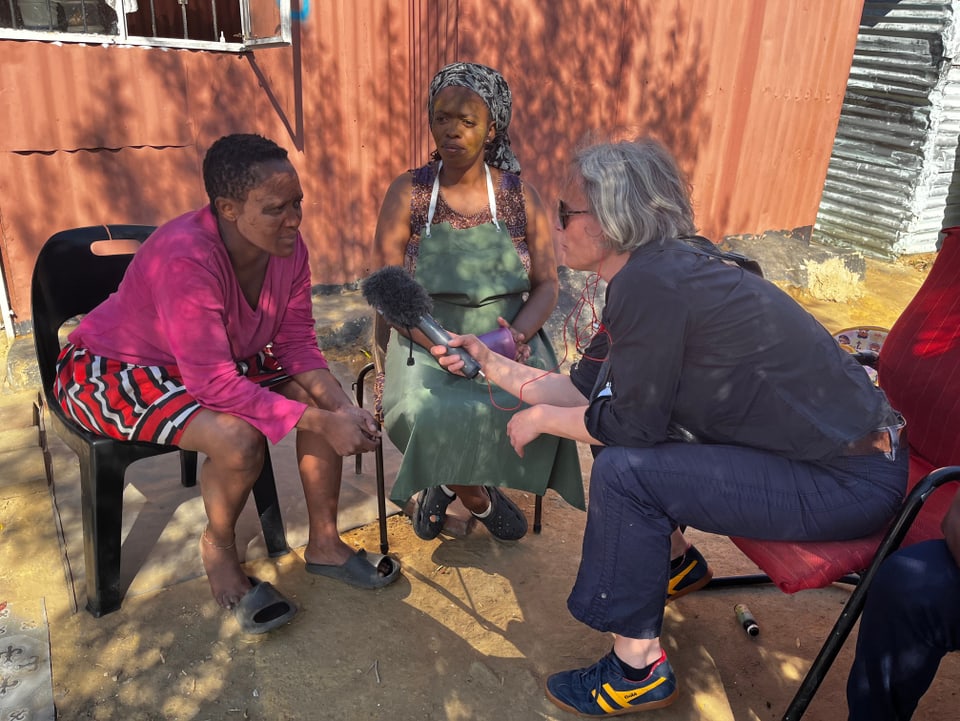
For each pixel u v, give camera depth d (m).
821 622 2.65
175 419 2.26
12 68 3.79
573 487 2.61
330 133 4.75
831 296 6.53
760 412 1.94
